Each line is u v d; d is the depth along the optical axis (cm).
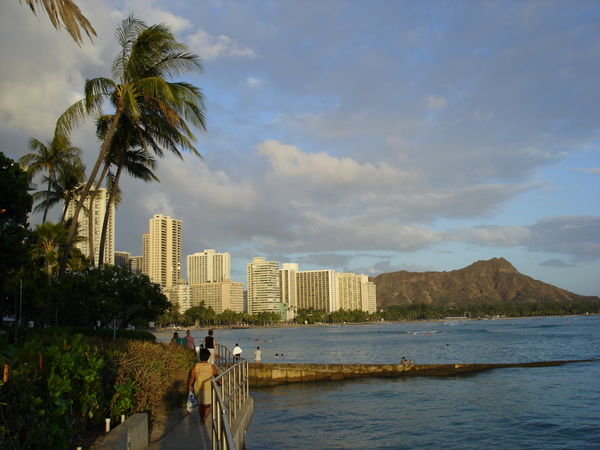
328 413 2839
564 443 2095
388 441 2186
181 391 1833
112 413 1103
